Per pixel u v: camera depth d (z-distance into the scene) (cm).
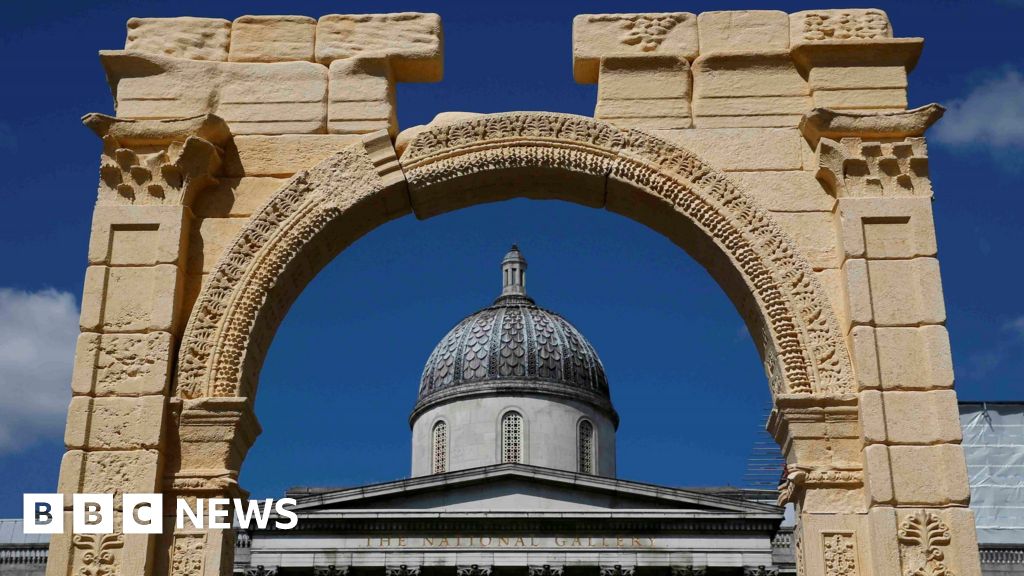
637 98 1650
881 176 1567
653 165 1614
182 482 1456
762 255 1558
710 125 1631
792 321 1526
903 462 1430
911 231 1537
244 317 1541
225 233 1589
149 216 1559
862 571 1416
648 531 4781
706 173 1602
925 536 1395
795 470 1454
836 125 1570
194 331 1524
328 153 1625
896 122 1568
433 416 5838
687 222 1602
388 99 1653
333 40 1680
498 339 5912
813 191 1591
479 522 4778
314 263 1645
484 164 1630
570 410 5744
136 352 1503
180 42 1672
